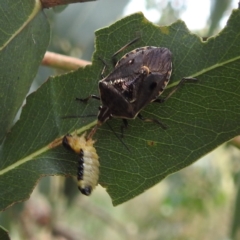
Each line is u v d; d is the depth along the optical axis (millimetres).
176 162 78
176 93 78
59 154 80
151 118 79
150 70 78
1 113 75
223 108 76
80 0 77
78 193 148
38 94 79
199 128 78
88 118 81
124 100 78
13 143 79
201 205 231
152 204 299
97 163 78
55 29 118
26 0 76
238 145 90
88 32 117
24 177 79
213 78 76
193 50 77
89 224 303
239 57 75
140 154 79
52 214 176
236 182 147
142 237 251
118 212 311
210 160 234
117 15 118
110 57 80
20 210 138
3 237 71
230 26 75
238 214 131
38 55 79
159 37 79
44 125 80
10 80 75
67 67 94
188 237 244
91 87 81
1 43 74
